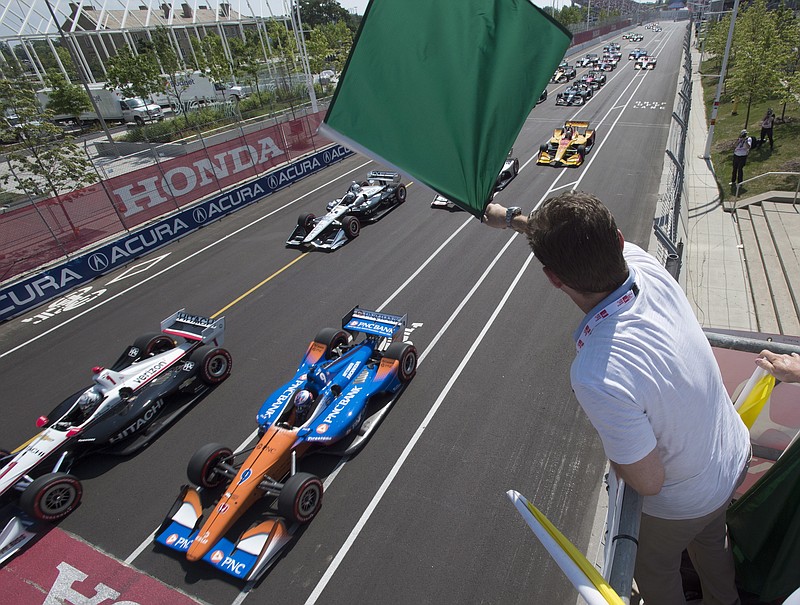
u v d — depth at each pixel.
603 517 5.93
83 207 15.89
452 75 1.91
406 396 8.37
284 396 7.70
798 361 1.73
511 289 11.30
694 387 1.29
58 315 12.69
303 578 5.75
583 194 1.37
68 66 41.38
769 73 18.55
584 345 1.36
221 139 28.05
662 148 21.39
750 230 12.72
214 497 6.81
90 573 6.06
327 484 6.89
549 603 5.25
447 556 5.84
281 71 39.62
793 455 1.54
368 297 11.66
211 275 13.81
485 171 2.00
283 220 17.36
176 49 40.34
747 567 1.80
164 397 8.38
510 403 8.04
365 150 1.96
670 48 67.25
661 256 9.50
